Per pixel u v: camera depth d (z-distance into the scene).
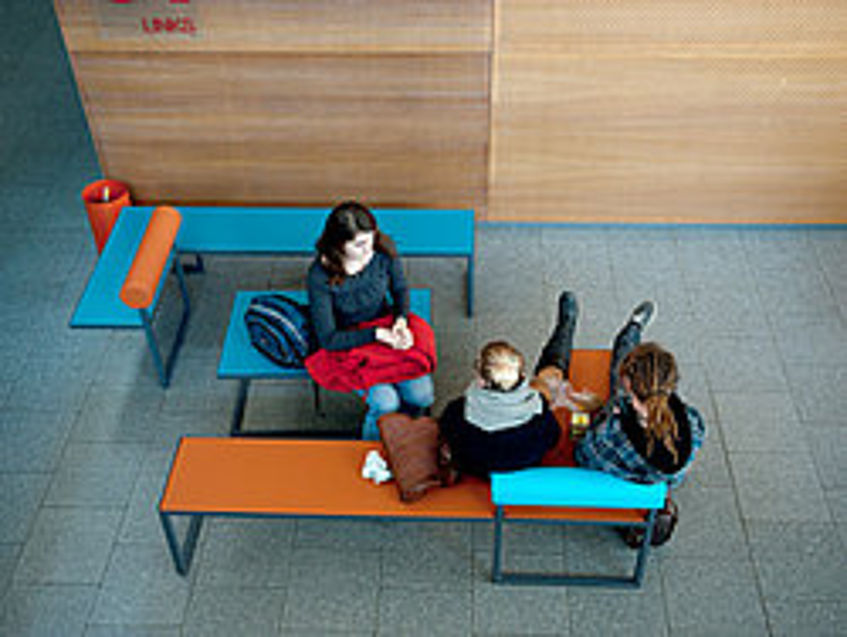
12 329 4.91
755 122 4.87
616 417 3.19
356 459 3.59
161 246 4.21
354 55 4.64
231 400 4.53
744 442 4.25
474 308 4.93
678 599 3.68
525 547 3.86
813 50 4.56
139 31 4.57
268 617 3.67
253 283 5.14
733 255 5.22
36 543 3.94
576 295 4.99
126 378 4.64
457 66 4.67
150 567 3.84
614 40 4.55
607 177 5.16
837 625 3.58
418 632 3.60
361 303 3.84
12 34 7.33
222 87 4.80
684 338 4.74
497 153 5.06
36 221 5.60
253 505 3.43
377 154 5.08
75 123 6.39
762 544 3.86
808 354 4.65
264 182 5.23
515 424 3.18
